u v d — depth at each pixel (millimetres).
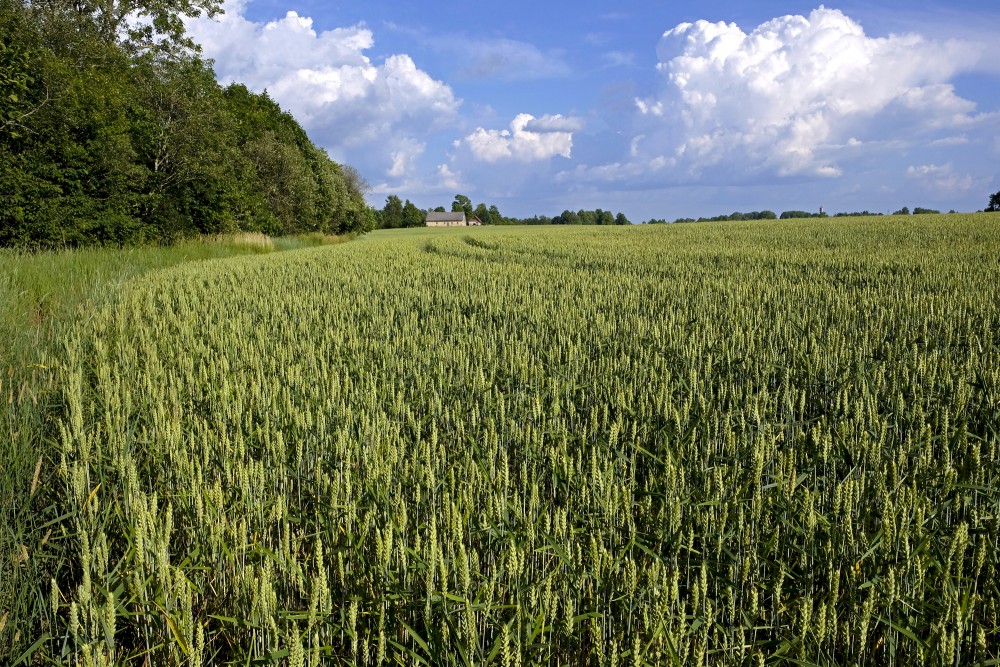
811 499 2879
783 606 2457
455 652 2244
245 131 46438
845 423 3723
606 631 2473
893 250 20234
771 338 6684
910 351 6164
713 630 2529
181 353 6203
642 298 10398
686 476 3621
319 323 8305
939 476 3303
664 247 24406
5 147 21078
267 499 3318
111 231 23328
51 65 21578
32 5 24656
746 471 3445
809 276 13703
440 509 3154
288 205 48188
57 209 21750
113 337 7398
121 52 27234
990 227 30281
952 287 10891
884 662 2443
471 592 2551
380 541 2496
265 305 9523
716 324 8023
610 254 21094
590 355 6688
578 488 3355
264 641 2400
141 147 27203
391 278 13930
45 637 2393
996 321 7723
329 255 21828
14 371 5406
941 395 4727
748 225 45781
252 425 4223
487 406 4676
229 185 31922
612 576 2508
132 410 4574
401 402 4680
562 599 2568
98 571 2463
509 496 3301
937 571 2664
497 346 7059
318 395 4695
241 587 2566
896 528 2619
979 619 2559
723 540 2791
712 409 4152
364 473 3504
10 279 10328
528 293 10898
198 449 4039
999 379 4688
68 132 22781
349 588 2691
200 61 30344
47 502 3578
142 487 3750
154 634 2551
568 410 4789
